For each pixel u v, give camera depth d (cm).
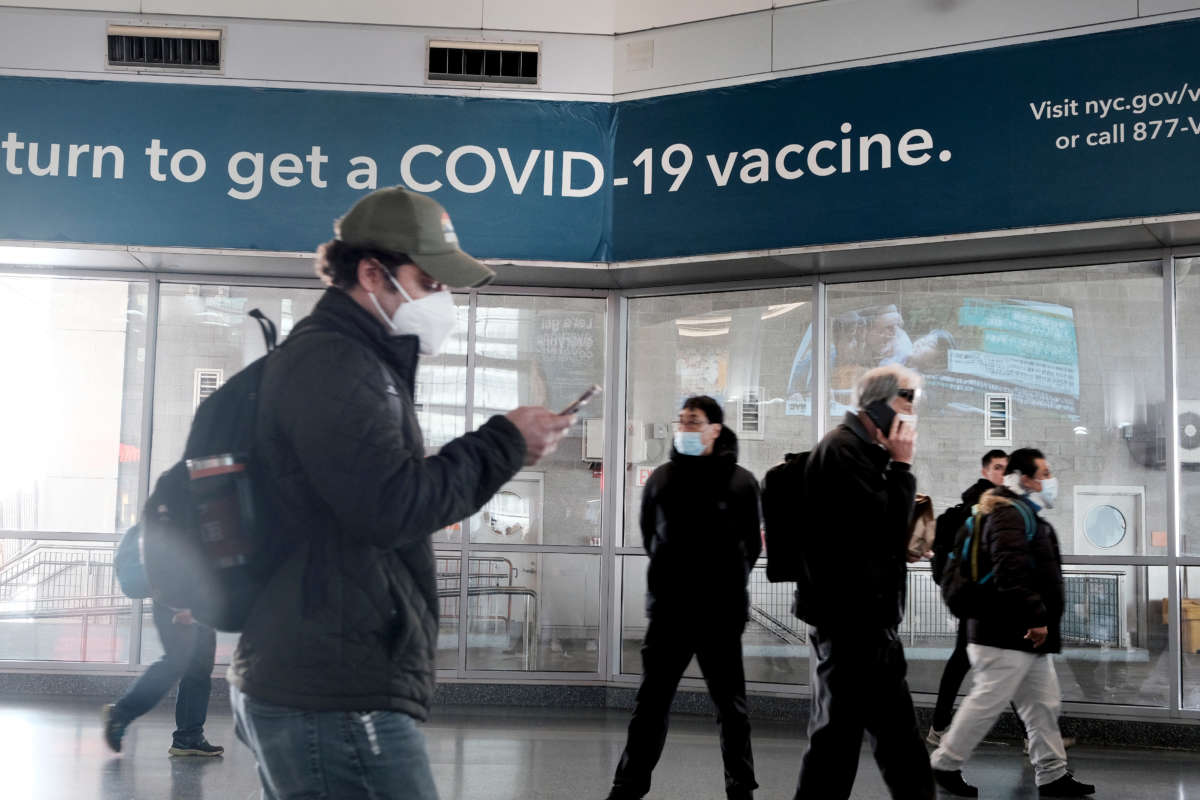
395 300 230
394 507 203
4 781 626
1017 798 625
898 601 426
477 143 920
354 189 917
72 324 967
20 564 952
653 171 905
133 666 945
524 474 970
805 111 866
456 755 727
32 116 913
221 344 971
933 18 836
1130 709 803
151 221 911
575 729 837
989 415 865
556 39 927
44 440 959
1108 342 836
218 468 210
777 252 864
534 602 962
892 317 897
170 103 918
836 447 425
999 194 804
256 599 213
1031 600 604
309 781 207
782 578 457
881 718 420
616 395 969
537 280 961
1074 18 793
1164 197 756
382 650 211
